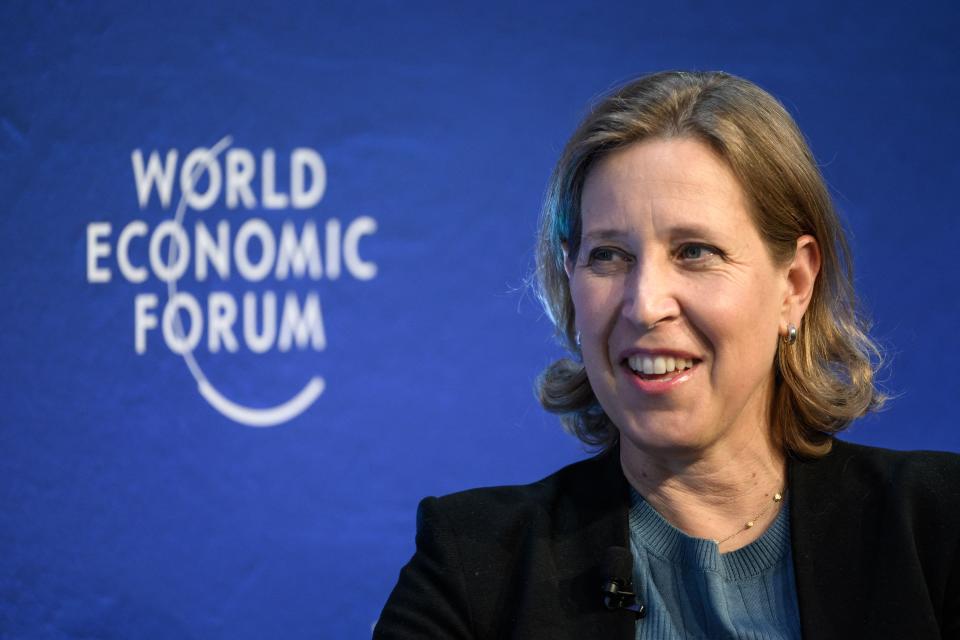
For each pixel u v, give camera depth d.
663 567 5.45
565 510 5.76
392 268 13.64
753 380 5.17
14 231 13.95
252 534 13.72
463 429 13.59
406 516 13.62
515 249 13.62
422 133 13.64
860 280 13.00
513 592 5.51
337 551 13.67
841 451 5.74
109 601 13.81
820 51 13.22
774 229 5.16
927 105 13.17
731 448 5.43
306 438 13.67
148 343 13.86
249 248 13.73
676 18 13.41
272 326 13.69
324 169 13.66
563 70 13.56
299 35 13.68
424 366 13.62
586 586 5.42
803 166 5.29
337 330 13.65
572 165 5.38
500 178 13.61
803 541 5.32
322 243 13.66
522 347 13.60
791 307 5.49
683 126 5.10
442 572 5.59
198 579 13.76
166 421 13.81
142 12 13.83
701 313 5.00
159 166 13.84
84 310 13.91
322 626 13.66
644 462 5.58
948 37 13.21
